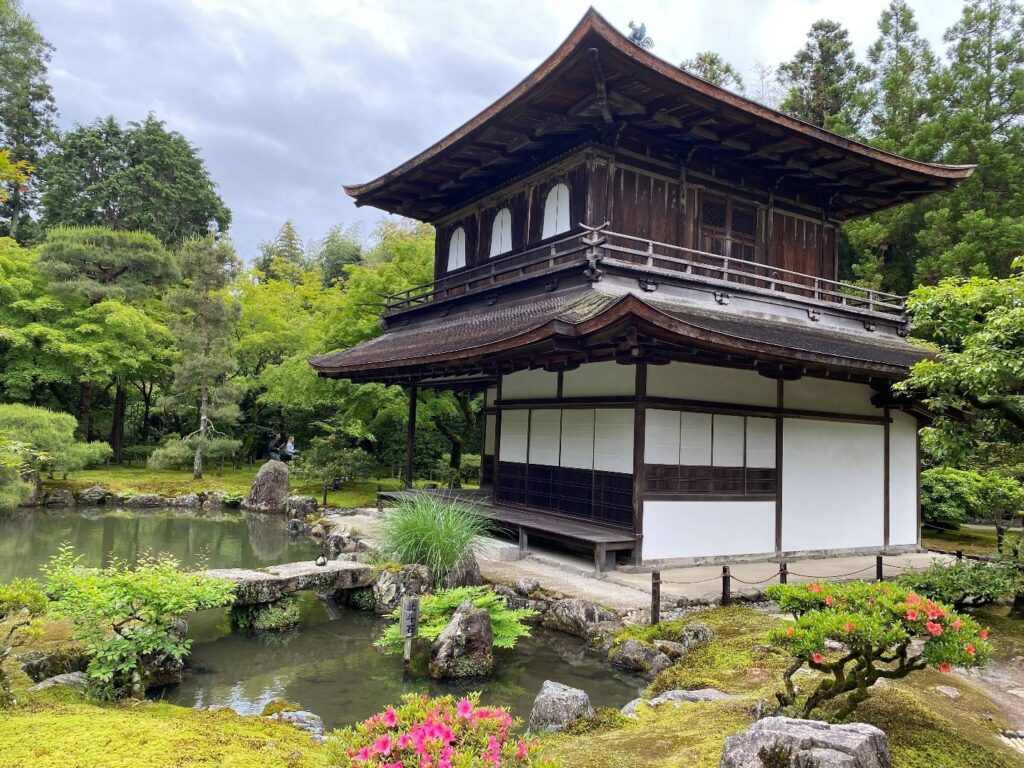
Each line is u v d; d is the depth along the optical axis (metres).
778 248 15.45
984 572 9.11
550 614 9.12
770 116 12.42
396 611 8.62
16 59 33.47
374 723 3.26
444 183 17.00
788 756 3.66
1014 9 24.47
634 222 13.35
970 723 5.18
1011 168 22.25
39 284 26.47
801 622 4.49
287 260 55.47
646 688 6.94
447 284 18.25
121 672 6.24
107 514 19.75
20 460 10.07
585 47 10.38
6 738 4.29
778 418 12.60
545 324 9.86
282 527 18.30
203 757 4.25
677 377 11.49
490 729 3.28
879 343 14.80
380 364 14.76
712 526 11.72
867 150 13.97
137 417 35.09
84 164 39.34
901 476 14.53
